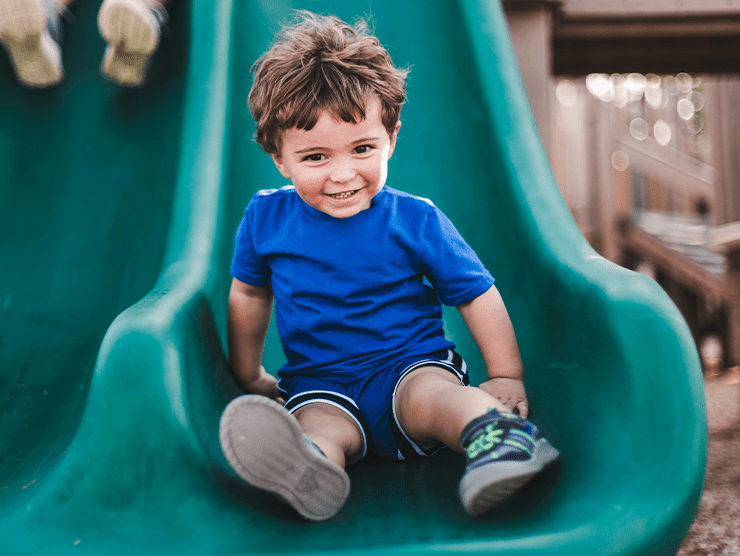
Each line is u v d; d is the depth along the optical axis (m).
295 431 0.78
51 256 1.94
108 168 2.13
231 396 1.17
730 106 4.91
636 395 0.89
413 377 1.05
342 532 0.80
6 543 0.78
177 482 0.85
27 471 1.12
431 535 0.77
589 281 1.08
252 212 1.22
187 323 1.06
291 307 1.15
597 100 6.87
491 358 1.13
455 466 1.02
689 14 3.29
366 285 1.12
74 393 1.48
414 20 2.19
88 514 0.83
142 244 1.88
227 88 1.92
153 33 2.14
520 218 1.48
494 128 1.75
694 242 7.36
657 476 0.82
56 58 2.23
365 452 1.08
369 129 0.99
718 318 6.82
